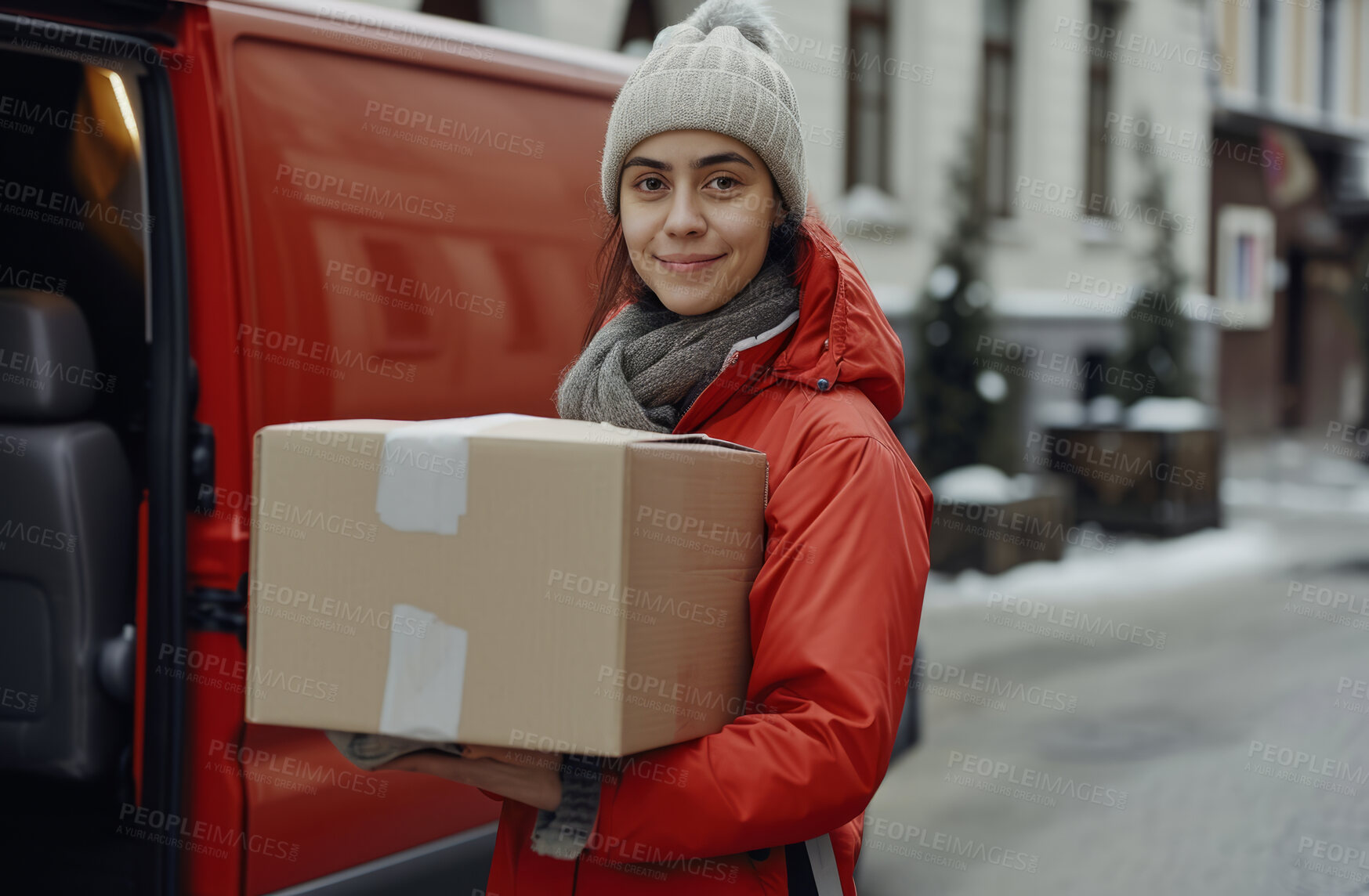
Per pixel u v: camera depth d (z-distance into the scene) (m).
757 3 1.65
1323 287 19.83
